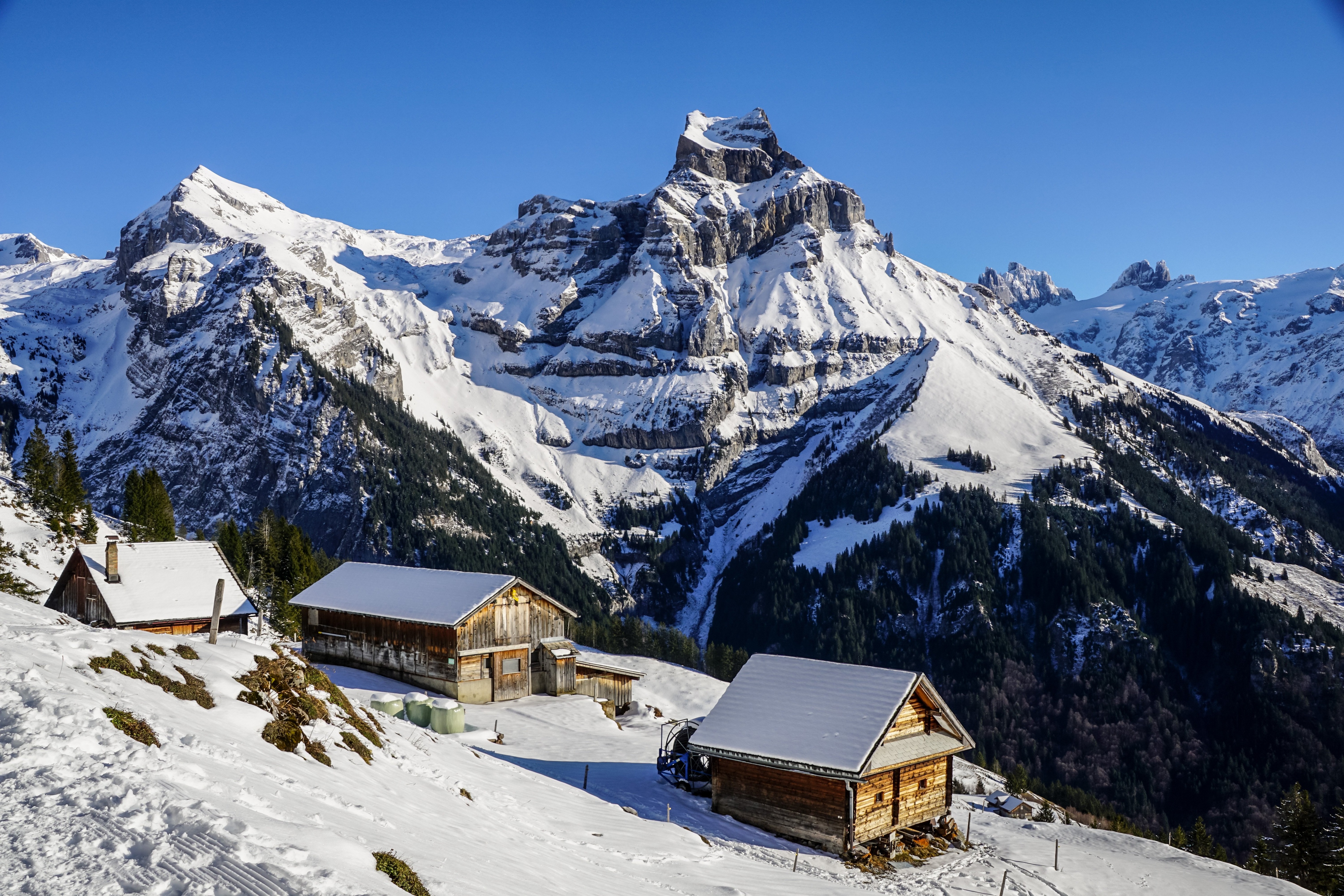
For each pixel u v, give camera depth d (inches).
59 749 488.1
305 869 410.3
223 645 940.6
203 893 368.2
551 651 2428.6
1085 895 1288.1
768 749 1350.9
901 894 1131.9
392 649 2370.8
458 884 525.3
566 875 698.2
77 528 3449.8
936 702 1443.2
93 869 375.2
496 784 1067.3
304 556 4057.6
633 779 1573.6
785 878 1015.0
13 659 609.3
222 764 577.9
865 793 1309.1
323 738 824.9
